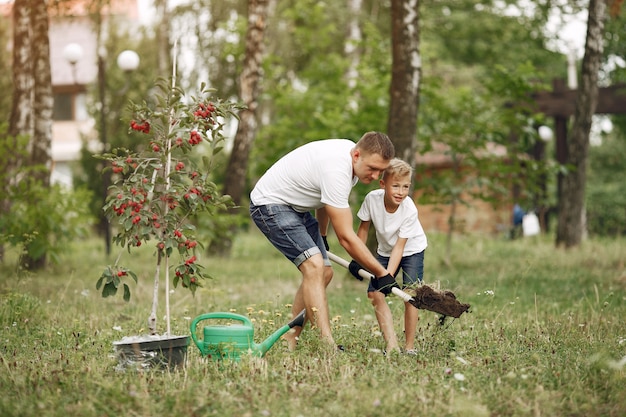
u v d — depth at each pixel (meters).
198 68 21.06
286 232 5.72
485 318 7.21
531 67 13.61
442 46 28.50
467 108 14.09
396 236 5.96
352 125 14.84
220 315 5.27
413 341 5.85
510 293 9.56
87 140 24.41
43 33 13.70
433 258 15.11
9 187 12.39
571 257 14.22
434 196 14.27
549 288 10.12
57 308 7.77
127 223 5.25
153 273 12.45
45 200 12.60
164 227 5.40
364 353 5.52
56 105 34.91
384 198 5.93
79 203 13.17
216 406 4.18
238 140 15.83
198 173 5.51
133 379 4.61
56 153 34.47
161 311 8.09
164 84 5.52
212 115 5.54
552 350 5.54
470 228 22.69
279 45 23.33
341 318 7.01
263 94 16.59
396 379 4.74
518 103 14.11
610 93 21.53
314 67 16.86
